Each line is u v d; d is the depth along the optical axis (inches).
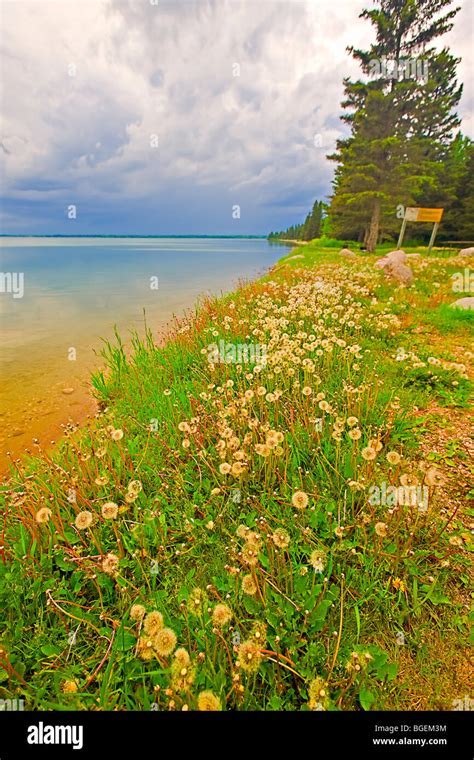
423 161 1229.7
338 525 90.4
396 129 1203.2
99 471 116.1
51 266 1190.3
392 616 73.8
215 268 1111.6
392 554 83.3
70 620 76.8
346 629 72.4
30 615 78.0
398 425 138.9
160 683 65.7
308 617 71.9
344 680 60.4
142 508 104.7
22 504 101.7
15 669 67.9
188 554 90.3
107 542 94.8
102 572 84.4
